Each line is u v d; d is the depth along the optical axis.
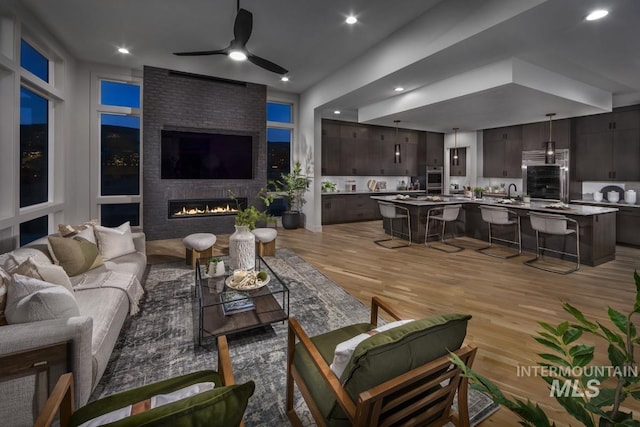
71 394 1.18
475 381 0.75
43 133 4.38
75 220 5.15
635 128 5.69
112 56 4.95
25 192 3.88
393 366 1.06
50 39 4.14
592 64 4.06
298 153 7.31
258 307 2.62
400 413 1.16
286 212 7.12
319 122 6.68
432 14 3.45
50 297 1.57
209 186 6.15
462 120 6.63
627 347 0.68
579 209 4.64
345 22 3.77
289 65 5.18
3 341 1.40
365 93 5.15
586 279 3.79
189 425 0.70
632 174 5.72
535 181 7.06
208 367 2.08
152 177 5.64
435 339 1.15
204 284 2.69
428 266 4.33
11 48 3.29
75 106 5.09
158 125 5.59
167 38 4.30
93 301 2.18
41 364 1.46
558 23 2.80
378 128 8.77
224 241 5.73
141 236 3.72
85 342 1.55
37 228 4.16
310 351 1.37
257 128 6.45
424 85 4.84
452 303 3.09
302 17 3.65
